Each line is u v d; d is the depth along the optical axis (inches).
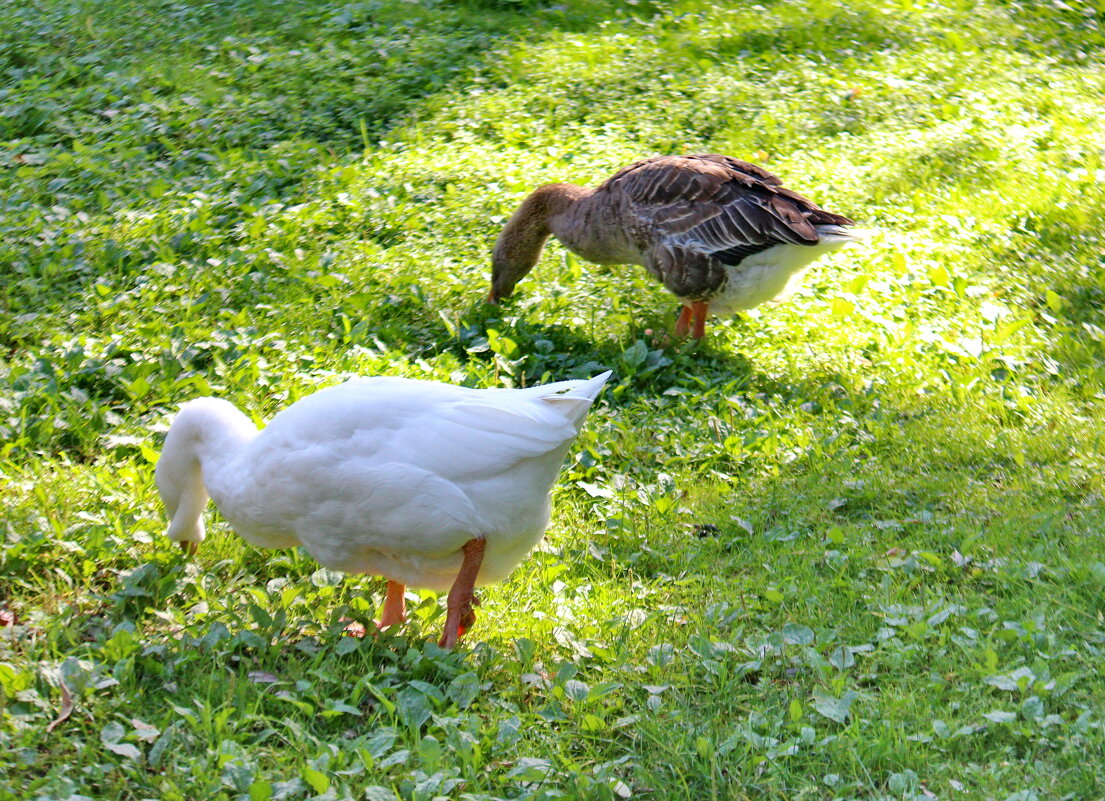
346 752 184.4
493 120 527.5
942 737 194.1
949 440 326.0
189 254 392.8
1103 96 634.8
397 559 220.8
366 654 214.8
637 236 370.0
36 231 389.7
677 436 322.0
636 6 688.4
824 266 437.7
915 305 414.0
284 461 211.8
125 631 204.1
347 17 603.8
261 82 534.0
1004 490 300.2
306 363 334.6
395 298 378.9
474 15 641.6
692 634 232.8
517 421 211.6
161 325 340.2
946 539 272.4
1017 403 351.3
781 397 348.8
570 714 203.5
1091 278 446.6
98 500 261.7
